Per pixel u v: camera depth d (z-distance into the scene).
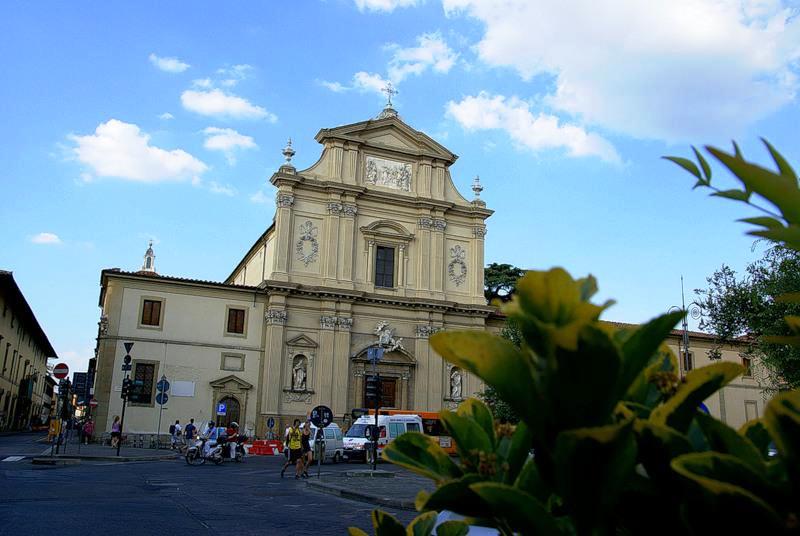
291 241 40.81
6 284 48.22
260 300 40.03
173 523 11.78
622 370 1.42
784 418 1.39
